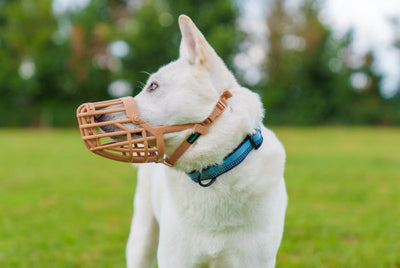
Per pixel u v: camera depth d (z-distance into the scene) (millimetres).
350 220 5859
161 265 2715
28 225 5699
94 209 6605
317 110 32875
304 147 16328
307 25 35062
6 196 7520
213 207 2482
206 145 2398
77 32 34062
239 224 2531
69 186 8523
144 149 2393
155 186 3014
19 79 33000
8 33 35094
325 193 7660
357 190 7930
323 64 32844
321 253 4547
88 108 2414
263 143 2602
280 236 2725
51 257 4504
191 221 2543
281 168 2629
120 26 38500
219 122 2426
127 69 33312
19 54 35156
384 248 4719
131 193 7832
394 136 22500
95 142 2402
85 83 34312
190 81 2416
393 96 33469
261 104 2629
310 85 33500
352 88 33312
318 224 5629
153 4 33531
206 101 2414
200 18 32969
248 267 2625
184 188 2543
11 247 4805
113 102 2467
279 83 35188
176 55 33000
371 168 10766
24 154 14289
